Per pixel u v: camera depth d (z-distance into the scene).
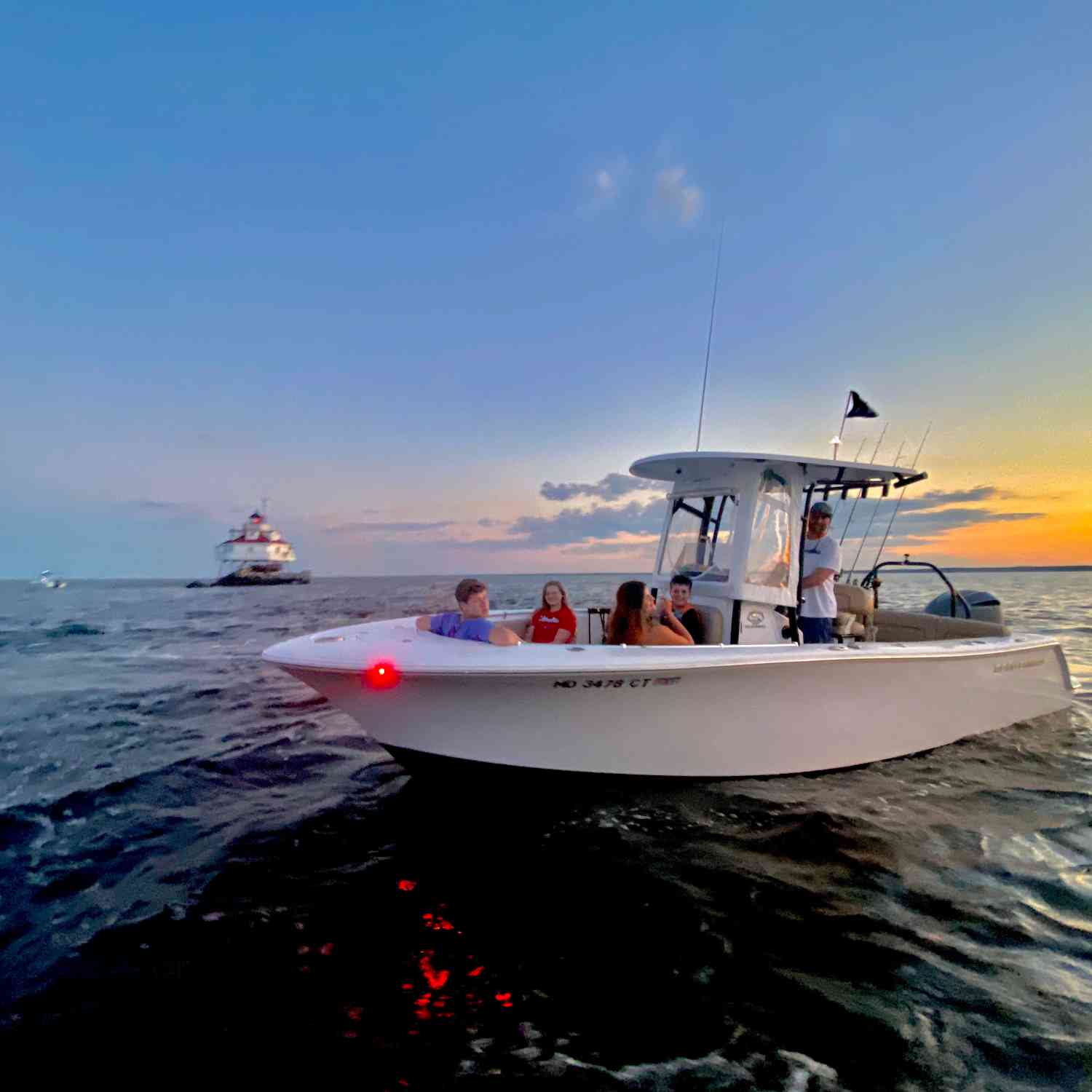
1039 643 6.62
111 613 27.14
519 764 4.44
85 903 3.60
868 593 6.29
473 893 3.67
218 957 3.10
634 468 5.95
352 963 3.04
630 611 4.69
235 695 9.22
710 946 3.17
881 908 3.51
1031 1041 2.52
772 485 5.39
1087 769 5.59
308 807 4.96
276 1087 2.31
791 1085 2.30
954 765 5.62
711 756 4.72
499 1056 2.46
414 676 4.02
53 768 5.90
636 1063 2.42
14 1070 2.38
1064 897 3.63
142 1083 2.32
